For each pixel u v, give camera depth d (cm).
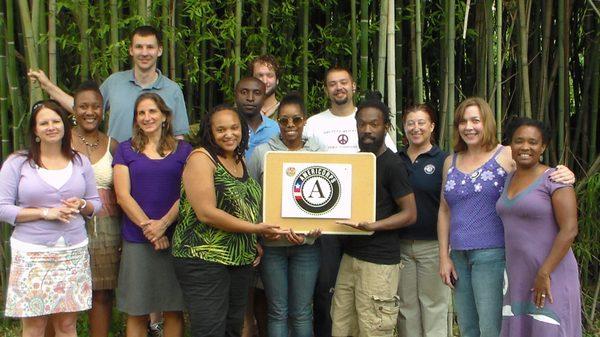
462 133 320
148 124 336
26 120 462
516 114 513
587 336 455
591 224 466
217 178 307
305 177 325
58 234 317
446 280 329
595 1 480
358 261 329
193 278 308
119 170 339
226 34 464
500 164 314
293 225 325
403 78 541
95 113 351
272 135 383
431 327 349
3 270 470
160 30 453
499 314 315
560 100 482
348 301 337
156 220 337
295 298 342
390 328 327
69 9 443
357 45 505
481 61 478
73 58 488
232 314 323
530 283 297
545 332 291
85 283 329
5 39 445
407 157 355
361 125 329
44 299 315
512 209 298
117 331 428
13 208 312
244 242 315
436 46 536
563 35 479
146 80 386
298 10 502
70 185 321
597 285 473
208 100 525
